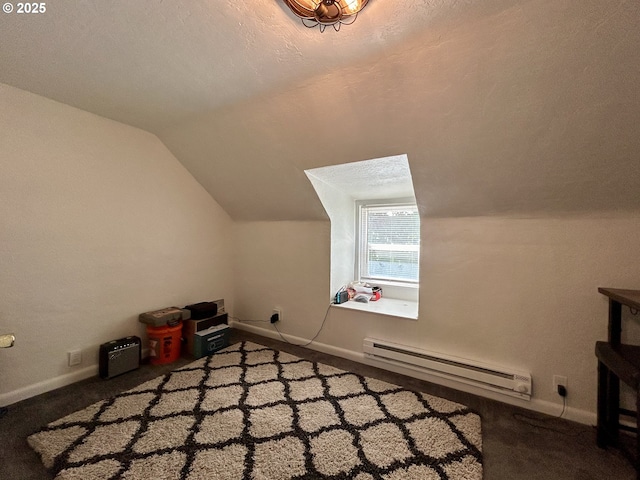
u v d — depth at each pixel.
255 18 1.20
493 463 1.41
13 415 1.73
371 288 2.98
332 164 2.19
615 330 1.52
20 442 1.51
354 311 2.58
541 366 1.86
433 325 2.22
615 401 1.49
